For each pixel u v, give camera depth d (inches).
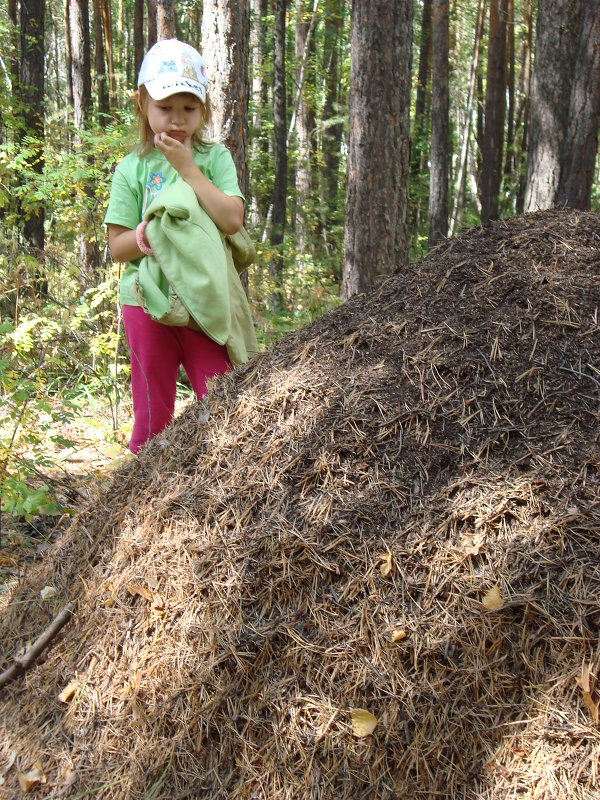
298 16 725.9
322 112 804.0
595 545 72.6
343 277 255.8
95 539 98.3
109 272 211.3
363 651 72.9
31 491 139.2
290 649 74.8
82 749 79.5
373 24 231.6
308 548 78.7
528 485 77.4
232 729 73.7
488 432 82.7
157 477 96.3
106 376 206.8
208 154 120.5
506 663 69.7
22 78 435.8
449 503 78.3
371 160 241.0
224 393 101.0
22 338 176.9
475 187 1103.0
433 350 90.8
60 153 315.0
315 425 88.4
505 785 65.2
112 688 82.0
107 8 649.6
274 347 105.6
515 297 93.3
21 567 124.8
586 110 334.6
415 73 994.1
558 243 98.6
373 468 83.1
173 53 110.0
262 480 86.5
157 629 82.3
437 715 69.1
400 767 68.3
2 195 227.0
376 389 89.4
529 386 85.3
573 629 68.9
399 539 77.4
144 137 117.7
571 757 64.9
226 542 83.0
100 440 186.9
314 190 815.7
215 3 204.8
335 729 70.6
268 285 370.3
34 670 89.5
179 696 77.1
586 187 344.8
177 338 119.0
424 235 866.8
